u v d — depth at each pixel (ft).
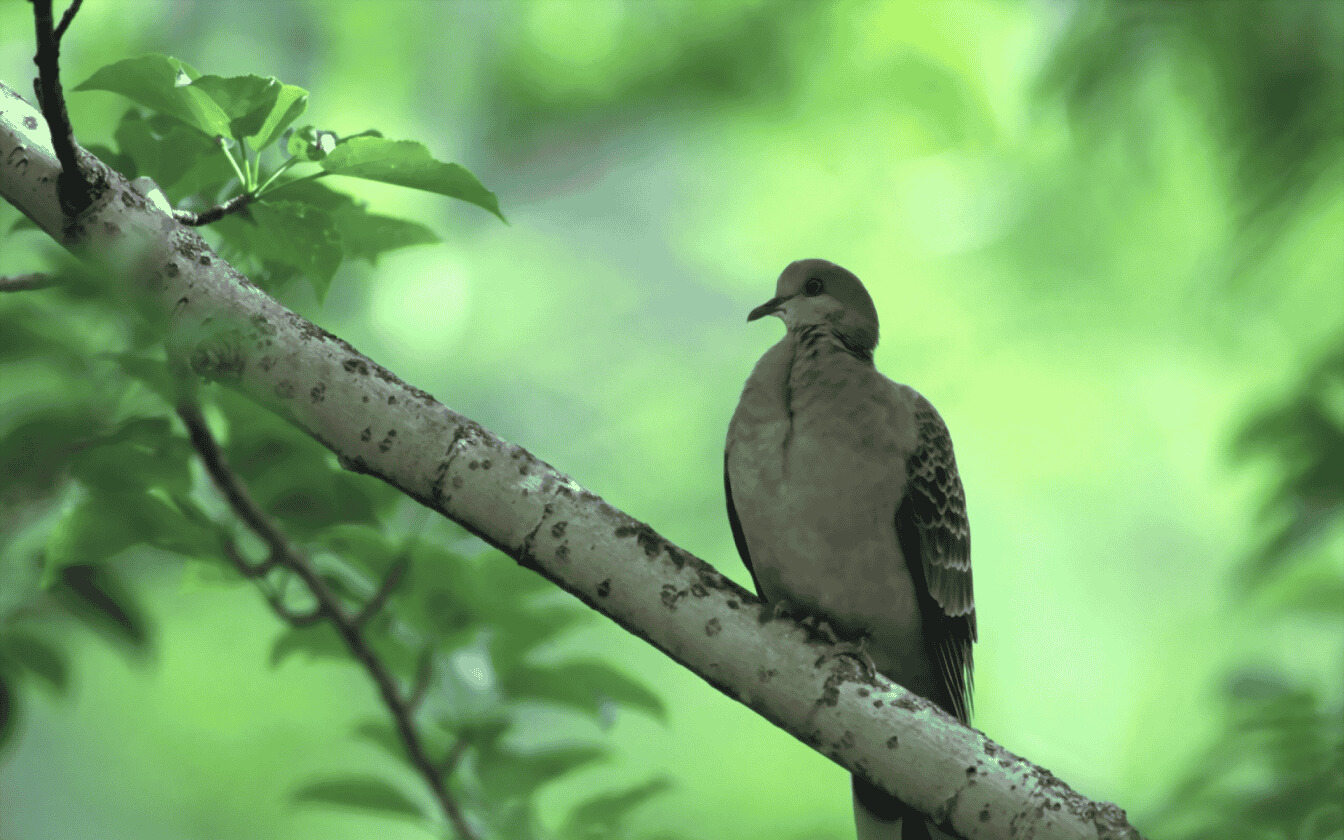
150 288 13.03
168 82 13.65
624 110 60.80
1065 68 40.16
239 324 13.00
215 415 17.84
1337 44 34.60
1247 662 22.25
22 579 18.44
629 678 18.28
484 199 14.03
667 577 13.21
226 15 49.01
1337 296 37.86
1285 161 34.14
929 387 55.77
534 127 60.85
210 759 50.24
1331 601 25.35
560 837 18.35
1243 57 35.70
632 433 57.41
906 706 13.00
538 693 18.34
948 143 52.65
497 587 18.31
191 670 48.26
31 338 15.97
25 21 40.11
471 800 18.38
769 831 30.91
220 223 16.30
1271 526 24.11
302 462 17.19
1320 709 20.47
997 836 12.60
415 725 17.56
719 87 57.26
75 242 13.09
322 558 19.69
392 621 18.89
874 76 52.85
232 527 18.07
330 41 52.37
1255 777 20.88
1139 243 48.83
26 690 20.45
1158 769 42.06
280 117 13.84
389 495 17.95
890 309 55.77
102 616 18.52
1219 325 42.47
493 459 13.14
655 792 18.53
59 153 12.51
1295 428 24.09
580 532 13.16
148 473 16.03
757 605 13.41
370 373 13.12
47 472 15.96
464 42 55.31
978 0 49.78
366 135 13.39
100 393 16.79
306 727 49.62
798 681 13.09
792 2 53.52
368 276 48.14
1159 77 38.88
